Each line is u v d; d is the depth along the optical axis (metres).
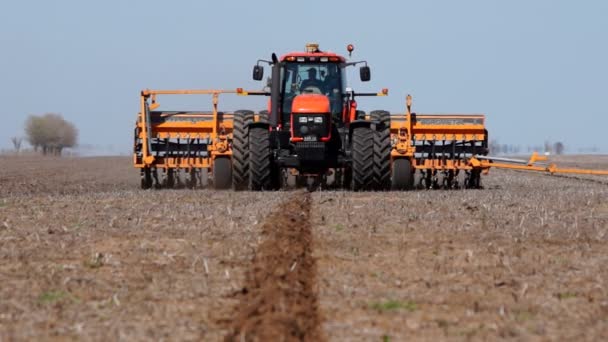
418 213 44.19
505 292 26.77
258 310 23.69
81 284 27.55
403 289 26.86
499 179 92.56
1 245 34.78
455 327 22.69
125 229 38.84
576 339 21.69
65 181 93.44
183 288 26.81
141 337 21.48
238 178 62.31
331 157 62.00
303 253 32.34
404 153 63.38
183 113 67.56
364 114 66.50
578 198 53.22
